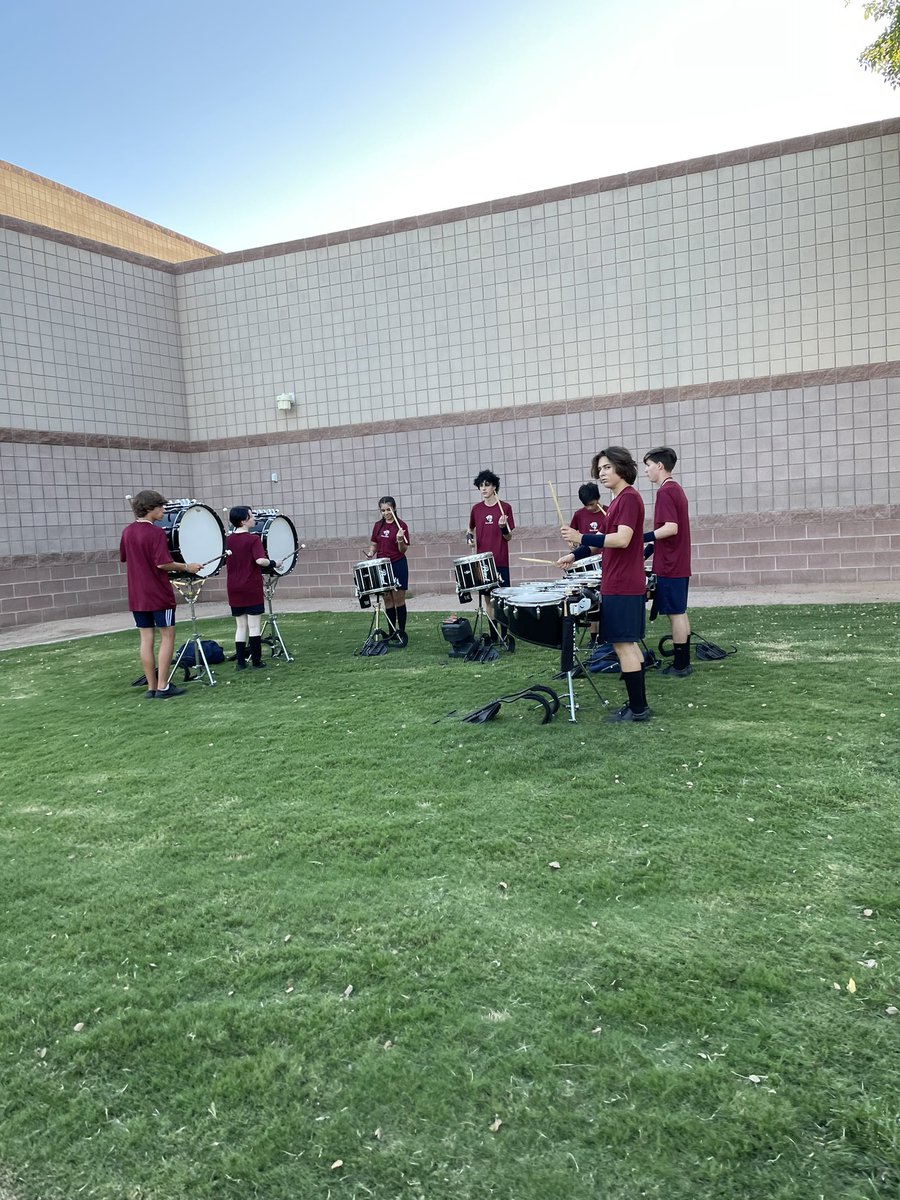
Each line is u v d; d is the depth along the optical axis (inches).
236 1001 89.4
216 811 147.4
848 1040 76.6
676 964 90.4
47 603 460.1
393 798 147.0
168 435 535.5
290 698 235.3
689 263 426.3
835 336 405.4
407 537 316.8
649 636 294.0
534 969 91.6
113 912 111.5
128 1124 72.8
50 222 573.6
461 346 476.4
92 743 199.3
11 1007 91.0
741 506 429.4
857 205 395.5
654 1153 65.5
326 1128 70.5
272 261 515.8
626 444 446.6
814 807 130.4
